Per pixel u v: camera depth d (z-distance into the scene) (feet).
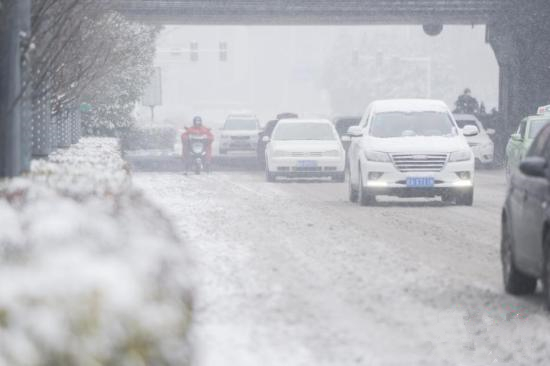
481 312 73.72
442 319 70.59
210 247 113.39
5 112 92.68
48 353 29.89
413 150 173.78
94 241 39.91
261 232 130.52
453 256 106.93
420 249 112.78
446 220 148.97
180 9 432.66
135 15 433.07
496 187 237.04
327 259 103.65
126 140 421.59
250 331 64.80
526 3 420.77
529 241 77.77
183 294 37.22
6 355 29.45
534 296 81.87
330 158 256.93
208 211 162.61
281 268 96.48
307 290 83.20
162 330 31.73
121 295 31.42
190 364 34.91
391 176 173.78
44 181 69.41
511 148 222.07
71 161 116.57
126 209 51.60
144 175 289.12
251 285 85.25
